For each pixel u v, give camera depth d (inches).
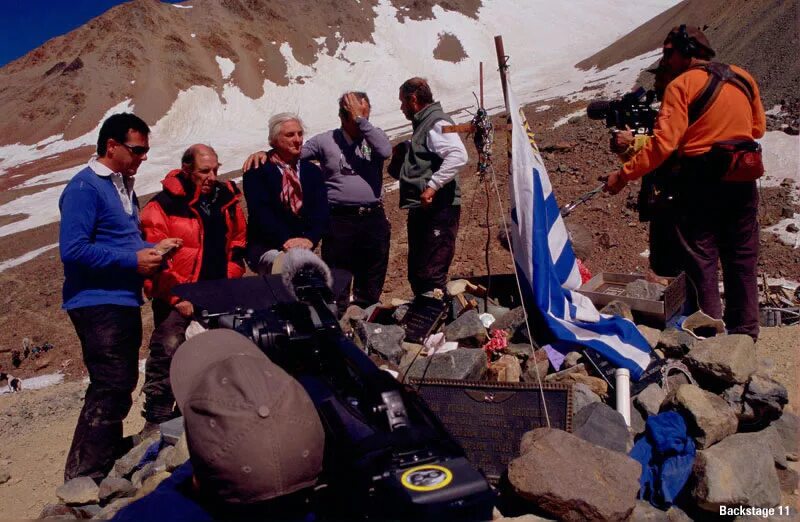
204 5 5629.9
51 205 2679.6
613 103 208.7
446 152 233.5
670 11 4092.0
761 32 1686.8
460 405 159.6
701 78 183.3
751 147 183.2
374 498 82.0
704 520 137.6
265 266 204.8
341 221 267.3
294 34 5575.8
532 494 123.9
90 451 202.8
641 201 207.9
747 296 201.9
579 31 5900.6
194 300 119.0
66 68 4977.9
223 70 5123.0
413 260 251.4
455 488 80.5
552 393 155.9
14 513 227.6
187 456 173.8
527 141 196.1
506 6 6215.6
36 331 1053.8
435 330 213.3
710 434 143.3
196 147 208.5
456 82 5270.7
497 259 591.2
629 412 163.2
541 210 193.9
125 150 192.9
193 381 87.4
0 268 1531.7
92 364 199.9
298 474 76.6
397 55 5541.3
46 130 4579.2
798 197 660.7
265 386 77.3
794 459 157.6
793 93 1083.3
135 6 5398.6
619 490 123.6
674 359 181.2
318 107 4945.9
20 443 311.9
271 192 221.1
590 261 585.9
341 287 127.1
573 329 185.5
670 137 181.8
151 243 202.8
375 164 267.1
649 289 208.4
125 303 199.2
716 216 194.7
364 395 94.8
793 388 188.5
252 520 79.7
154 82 4859.7
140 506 87.3
